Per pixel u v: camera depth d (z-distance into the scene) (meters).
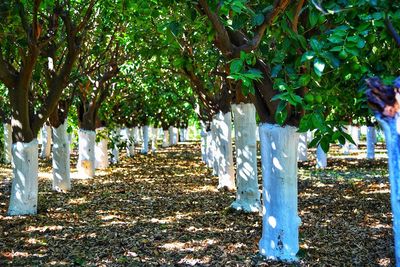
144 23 10.73
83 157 18.22
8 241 8.28
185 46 10.41
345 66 4.65
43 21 11.36
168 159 27.98
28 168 10.47
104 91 18.11
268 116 7.01
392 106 2.87
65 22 10.28
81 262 7.09
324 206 12.07
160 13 8.73
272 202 7.11
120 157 28.66
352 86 5.35
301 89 5.60
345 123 4.94
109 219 10.27
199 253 7.57
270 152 7.04
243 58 4.84
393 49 5.07
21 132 10.37
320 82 5.21
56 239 8.46
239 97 10.98
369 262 7.11
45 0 9.48
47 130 27.56
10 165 22.62
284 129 6.93
